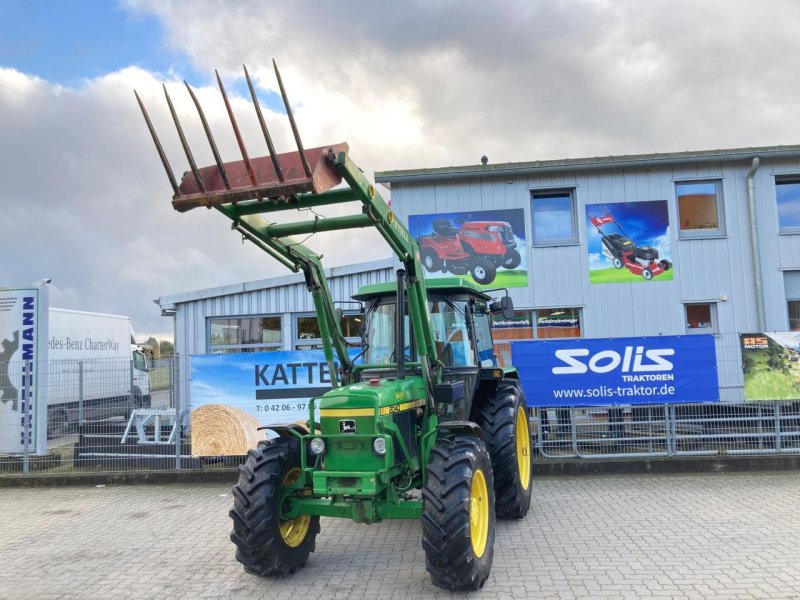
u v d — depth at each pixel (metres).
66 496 8.12
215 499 7.68
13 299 10.41
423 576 4.74
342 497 4.57
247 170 3.87
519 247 12.01
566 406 8.52
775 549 5.08
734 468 8.11
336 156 3.88
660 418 8.43
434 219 12.12
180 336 13.64
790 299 11.74
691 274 11.76
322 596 4.41
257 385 8.66
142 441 9.16
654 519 6.08
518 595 4.27
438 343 5.88
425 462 4.76
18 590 4.76
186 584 4.76
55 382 10.02
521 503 6.11
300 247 5.22
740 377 8.36
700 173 11.87
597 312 11.83
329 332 5.48
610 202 11.95
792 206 12.03
